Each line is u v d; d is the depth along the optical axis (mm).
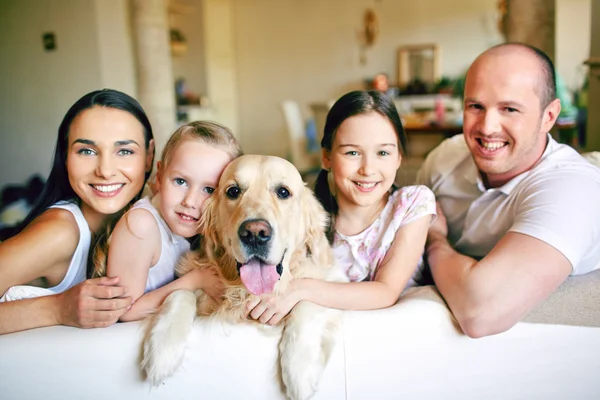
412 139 5582
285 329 1243
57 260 1401
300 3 8859
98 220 1554
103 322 1255
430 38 8328
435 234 1661
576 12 7578
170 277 1488
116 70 5191
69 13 5074
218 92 8836
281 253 1261
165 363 1184
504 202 1563
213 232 1367
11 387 1254
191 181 1347
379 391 1266
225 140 1406
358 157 1451
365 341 1245
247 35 9180
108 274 1335
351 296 1312
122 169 1435
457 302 1271
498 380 1287
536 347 1270
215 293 1349
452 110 6770
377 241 1526
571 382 1290
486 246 1676
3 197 5051
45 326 1282
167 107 5281
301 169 6316
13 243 1328
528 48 1507
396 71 8555
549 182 1424
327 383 1245
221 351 1243
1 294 1338
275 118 9352
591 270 1431
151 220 1356
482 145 1562
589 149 3334
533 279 1214
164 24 5188
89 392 1257
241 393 1251
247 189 1294
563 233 1255
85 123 1397
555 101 1533
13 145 5637
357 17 8609
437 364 1275
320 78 8984
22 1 5234
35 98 5414
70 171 1420
